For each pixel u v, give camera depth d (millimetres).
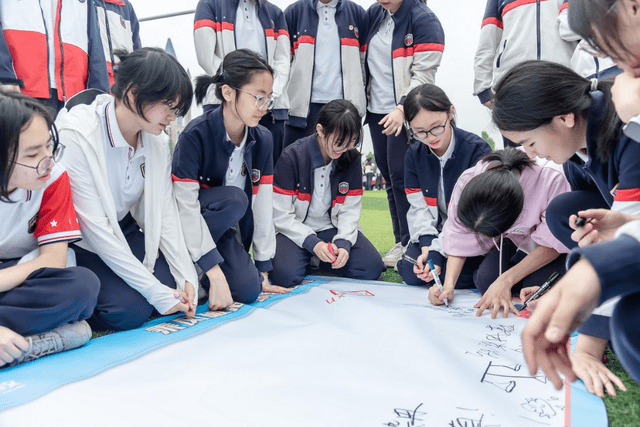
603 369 904
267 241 1777
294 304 1536
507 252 1618
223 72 1509
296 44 2381
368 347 1092
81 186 1320
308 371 955
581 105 862
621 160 843
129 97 1231
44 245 1189
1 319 1040
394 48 2217
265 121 2305
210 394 856
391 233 3078
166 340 1171
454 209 1644
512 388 877
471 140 1854
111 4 2301
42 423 766
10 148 977
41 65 1903
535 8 1905
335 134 1755
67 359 1055
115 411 799
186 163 1566
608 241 485
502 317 1337
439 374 918
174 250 1470
